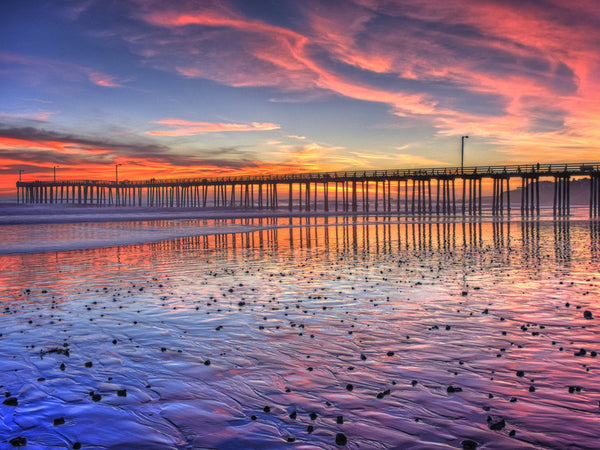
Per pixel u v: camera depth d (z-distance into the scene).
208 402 4.46
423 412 4.16
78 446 3.62
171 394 4.66
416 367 5.34
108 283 11.55
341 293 10.00
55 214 54.88
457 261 15.47
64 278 12.34
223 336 6.74
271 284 11.27
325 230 32.97
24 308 8.71
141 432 3.87
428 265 14.54
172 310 8.48
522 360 5.54
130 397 4.59
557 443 3.58
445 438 3.69
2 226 33.56
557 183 55.03
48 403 4.47
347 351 5.97
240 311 8.37
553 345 6.13
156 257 17.27
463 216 53.91
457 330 6.92
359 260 16.08
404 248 20.19
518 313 7.96
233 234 29.12
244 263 15.49
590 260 15.40
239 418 4.11
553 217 50.62
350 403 4.38
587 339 6.38
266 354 5.89
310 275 12.71
